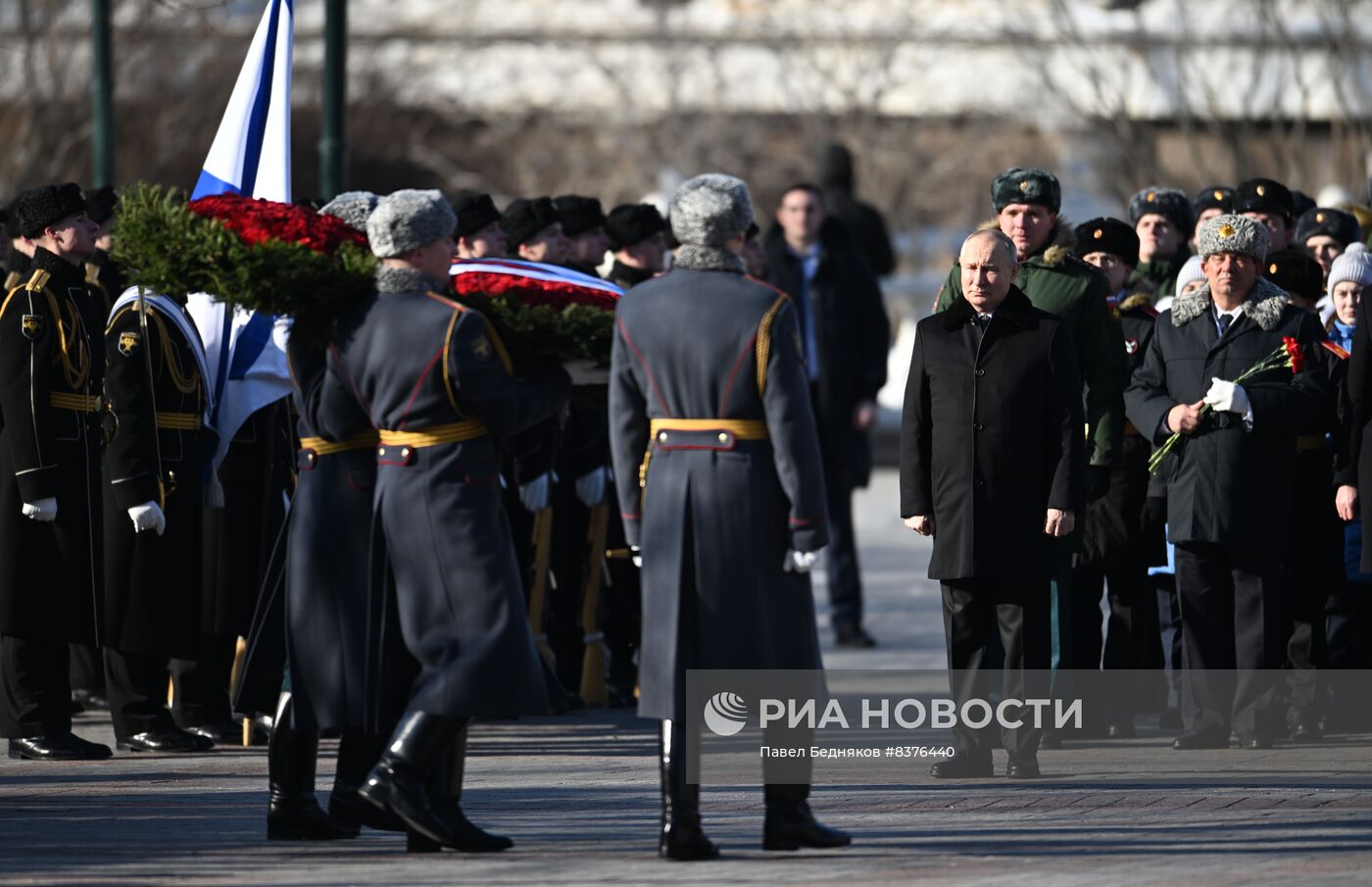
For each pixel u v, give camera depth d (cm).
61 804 2334
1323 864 1967
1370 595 2798
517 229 3112
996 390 2445
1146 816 2219
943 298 2669
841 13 10012
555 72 9862
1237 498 2628
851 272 3991
